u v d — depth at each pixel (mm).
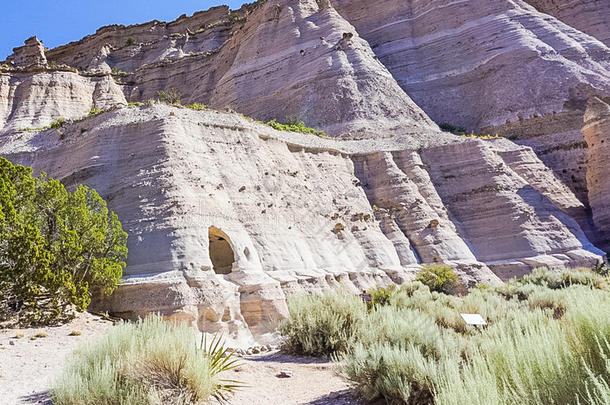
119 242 20547
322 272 27047
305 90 61500
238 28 91875
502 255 36812
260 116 64188
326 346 12422
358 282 28938
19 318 15023
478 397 4012
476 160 42469
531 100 57062
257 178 30562
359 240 33312
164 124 27891
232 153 30812
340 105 57219
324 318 12805
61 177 28938
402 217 37625
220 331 18984
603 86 54844
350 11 82312
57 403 6402
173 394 6801
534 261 35094
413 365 6895
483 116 60938
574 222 40312
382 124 53750
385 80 61188
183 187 24453
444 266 30844
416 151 43938
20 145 34875
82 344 8320
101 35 104062
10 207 16609
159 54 94875
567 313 5473
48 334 13570
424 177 41312
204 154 28719
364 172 41281
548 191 44156
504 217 38594
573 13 75000
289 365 11398
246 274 22156
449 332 9891
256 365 11219
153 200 23750
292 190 32531
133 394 6215
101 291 19703
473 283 32781
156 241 21797
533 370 4223
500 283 29281
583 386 3770
